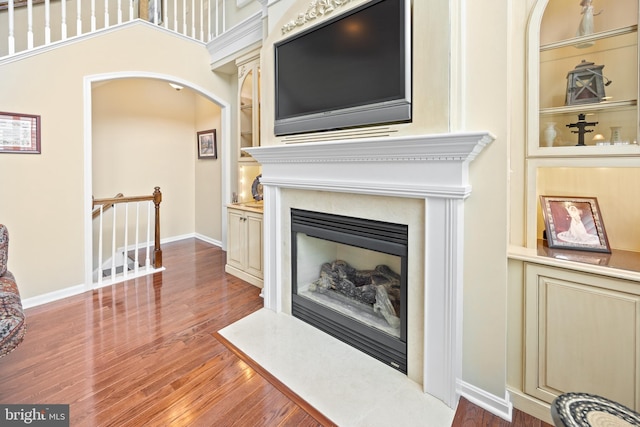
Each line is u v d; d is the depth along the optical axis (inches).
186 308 106.2
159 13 162.4
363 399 64.1
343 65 75.3
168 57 140.4
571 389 54.9
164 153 196.9
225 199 173.9
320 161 81.5
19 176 103.3
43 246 109.3
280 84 93.0
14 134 101.3
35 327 92.5
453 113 59.3
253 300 112.9
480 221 60.1
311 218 89.0
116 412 60.4
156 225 145.3
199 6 173.2
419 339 68.0
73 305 107.7
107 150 173.9
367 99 70.7
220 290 122.1
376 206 73.3
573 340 54.1
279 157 91.2
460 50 59.3
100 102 170.1
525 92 61.2
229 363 76.0
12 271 103.1
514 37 61.7
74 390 66.2
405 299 70.1
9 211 101.9
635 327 48.6
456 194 58.2
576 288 53.2
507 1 55.0
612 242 60.8
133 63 129.0
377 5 67.8
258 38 130.7
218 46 149.7
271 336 87.4
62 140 111.8
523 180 62.8
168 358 77.9
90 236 120.1
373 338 77.5
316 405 62.4
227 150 169.9
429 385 65.3
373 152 68.5
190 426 57.4
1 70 98.0
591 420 36.0
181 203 206.8
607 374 51.4
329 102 79.1
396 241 70.4
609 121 57.8
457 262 60.2
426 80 61.2
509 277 60.1
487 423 58.1
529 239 62.6
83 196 118.0
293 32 88.2
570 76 60.2
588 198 61.6
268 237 101.8
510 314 60.4
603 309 51.0
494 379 60.8
